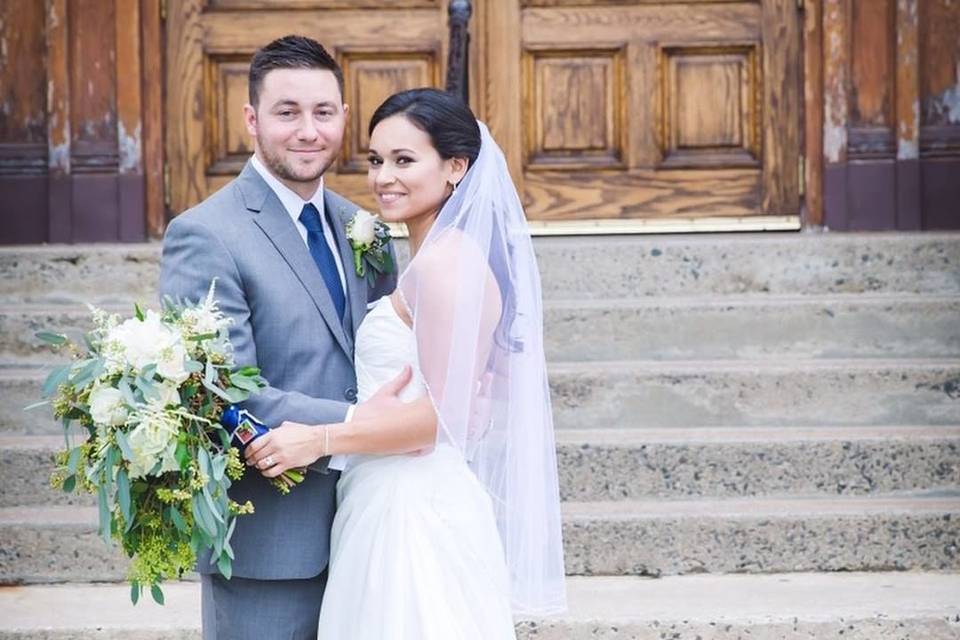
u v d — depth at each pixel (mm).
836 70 7738
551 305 6539
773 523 5414
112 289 7008
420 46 7930
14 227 7820
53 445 5762
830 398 6098
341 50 7934
